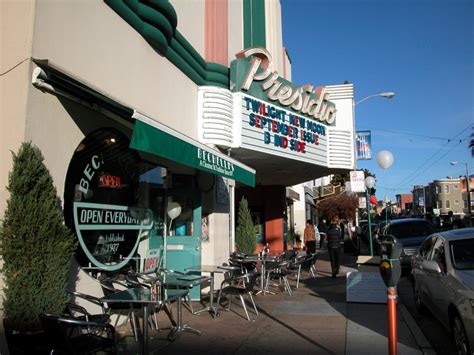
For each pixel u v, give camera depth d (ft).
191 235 30.66
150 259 27.58
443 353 19.93
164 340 20.74
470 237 21.49
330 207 110.32
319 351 19.20
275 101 39.96
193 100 32.01
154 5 24.22
